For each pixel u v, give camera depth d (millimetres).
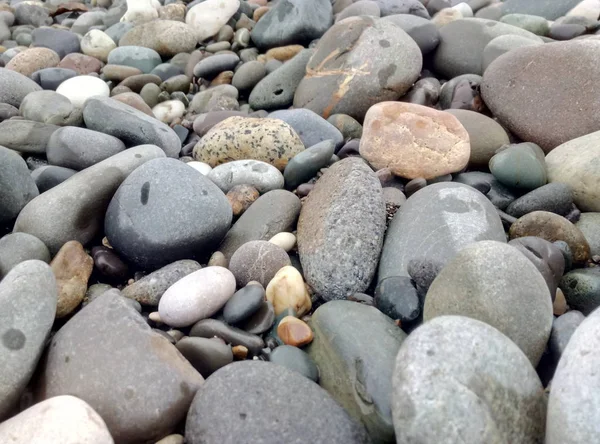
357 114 514
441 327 202
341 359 254
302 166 402
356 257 312
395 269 310
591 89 429
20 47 709
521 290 241
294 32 636
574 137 427
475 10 780
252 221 358
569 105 434
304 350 277
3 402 224
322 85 521
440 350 195
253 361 240
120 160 374
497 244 255
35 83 563
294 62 559
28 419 203
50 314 250
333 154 442
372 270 317
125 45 683
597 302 295
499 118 467
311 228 332
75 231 347
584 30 621
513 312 238
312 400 224
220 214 336
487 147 422
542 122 441
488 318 238
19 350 232
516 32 565
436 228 315
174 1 838
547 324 244
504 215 361
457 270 253
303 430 214
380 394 233
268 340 285
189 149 483
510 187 385
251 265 317
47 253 333
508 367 198
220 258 332
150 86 568
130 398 228
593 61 432
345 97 508
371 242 318
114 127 434
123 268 338
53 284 259
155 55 646
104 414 226
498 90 468
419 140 407
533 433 197
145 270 342
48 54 644
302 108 495
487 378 193
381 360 245
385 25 530
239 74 581
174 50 667
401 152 407
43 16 848
